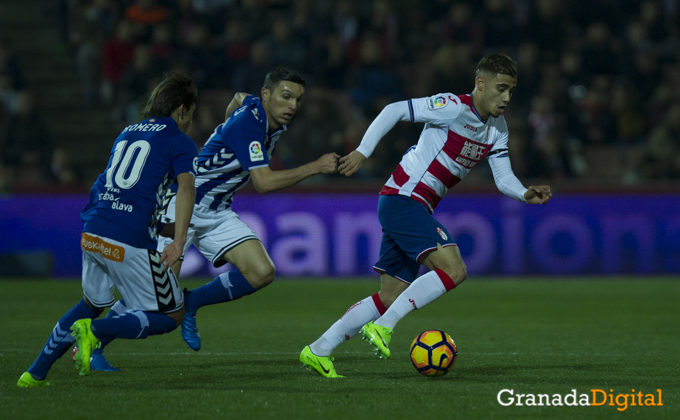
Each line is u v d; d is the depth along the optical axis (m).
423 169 17.31
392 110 16.81
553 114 56.69
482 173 54.78
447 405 13.06
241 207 47.25
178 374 16.17
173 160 14.70
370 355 19.50
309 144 51.97
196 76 56.28
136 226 14.33
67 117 58.59
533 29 60.00
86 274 14.91
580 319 28.86
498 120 17.89
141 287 14.46
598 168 57.06
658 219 49.31
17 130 51.12
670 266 49.41
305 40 57.44
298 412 12.42
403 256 17.52
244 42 58.62
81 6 60.56
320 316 29.50
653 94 60.06
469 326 26.53
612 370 17.08
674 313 30.95
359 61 59.88
